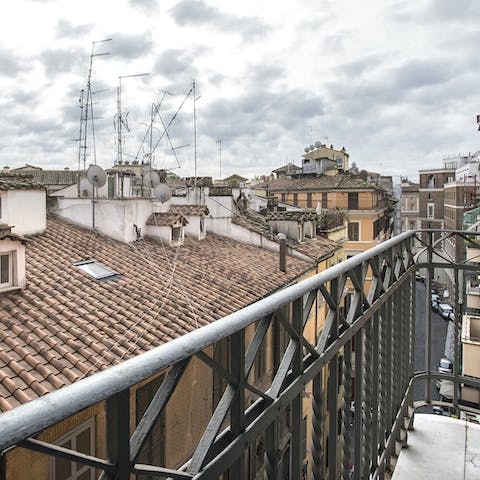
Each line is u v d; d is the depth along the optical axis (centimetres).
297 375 167
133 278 982
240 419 133
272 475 155
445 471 340
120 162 2498
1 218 1027
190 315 857
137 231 1279
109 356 636
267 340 821
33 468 458
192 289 999
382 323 299
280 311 153
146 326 759
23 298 751
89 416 536
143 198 1313
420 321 3728
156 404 107
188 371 754
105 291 870
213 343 119
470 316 1762
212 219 1742
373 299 266
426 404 424
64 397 81
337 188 3903
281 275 1351
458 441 386
